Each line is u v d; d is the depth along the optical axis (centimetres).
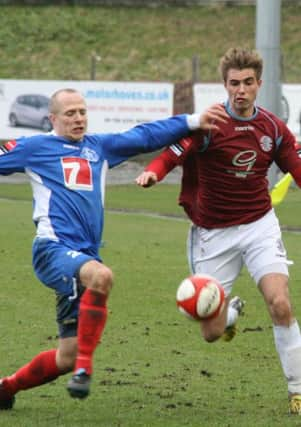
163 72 8919
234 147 1540
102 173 1473
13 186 5900
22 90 6725
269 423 1404
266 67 4975
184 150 1538
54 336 2042
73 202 1432
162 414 1460
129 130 1520
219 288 1385
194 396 1577
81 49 9331
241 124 1544
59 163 1448
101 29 9631
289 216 4322
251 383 1672
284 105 6156
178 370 1762
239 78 1519
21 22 9744
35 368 1447
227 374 1736
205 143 1542
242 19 9706
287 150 1576
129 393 1591
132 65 9062
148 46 9356
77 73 8919
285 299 1495
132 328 2131
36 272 1437
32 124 6725
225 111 1545
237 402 1542
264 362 1833
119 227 3928
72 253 1380
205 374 1730
